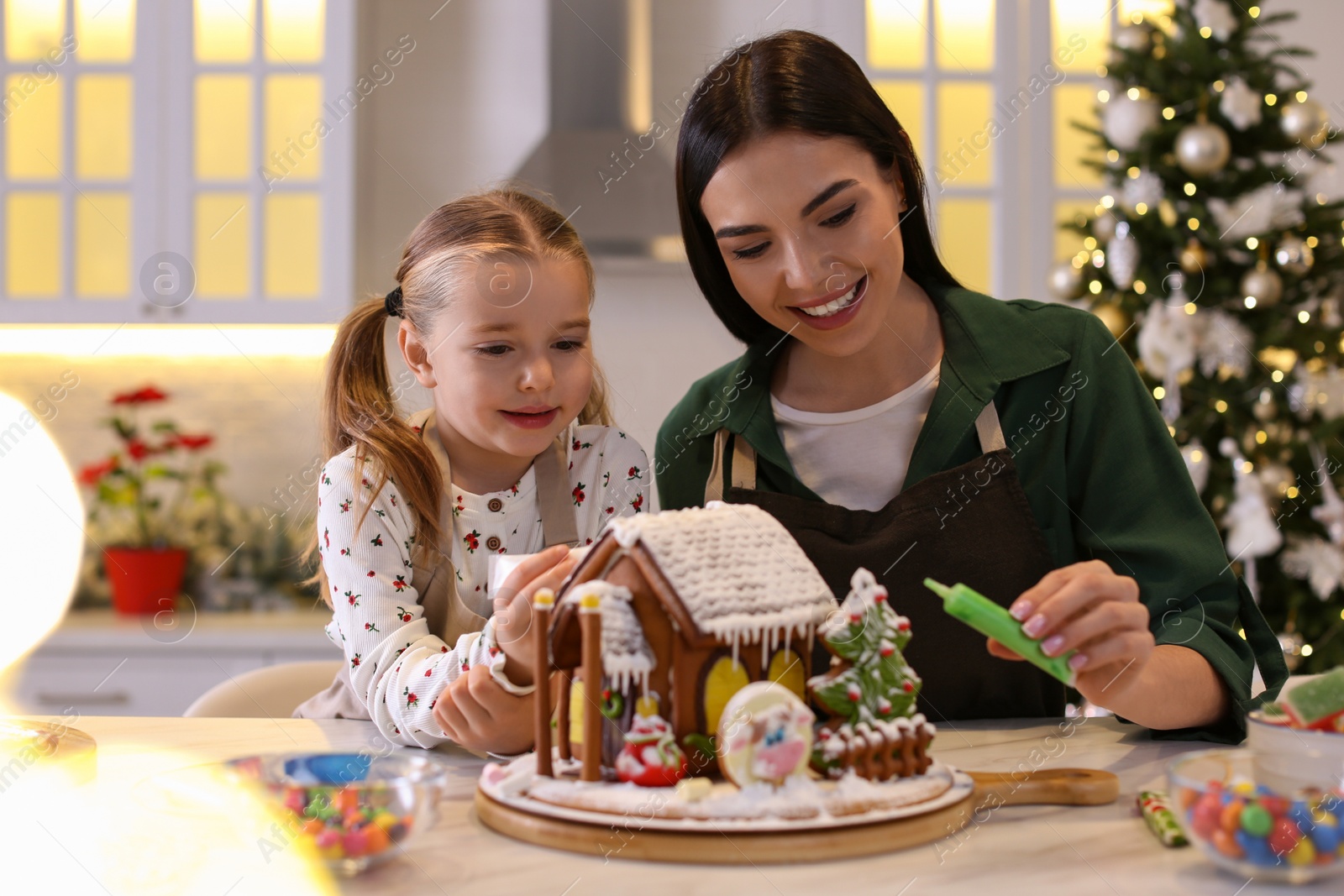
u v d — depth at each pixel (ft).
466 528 3.78
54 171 8.96
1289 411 7.80
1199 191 8.03
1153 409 3.68
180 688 8.21
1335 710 2.17
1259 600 7.83
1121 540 3.46
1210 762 2.17
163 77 8.81
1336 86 10.09
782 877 1.93
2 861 2.07
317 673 4.48
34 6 8.95
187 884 1.99
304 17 8.88
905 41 9.18
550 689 2.35
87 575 9.15
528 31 9.18
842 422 3.87
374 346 3.93
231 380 9.57
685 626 2.19
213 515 9.30
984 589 3.54
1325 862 1.85
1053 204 9.40
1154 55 8.14
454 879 1.95
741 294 3.52
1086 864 1.99
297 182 8.83
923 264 3.96
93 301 8.82
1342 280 7.95
